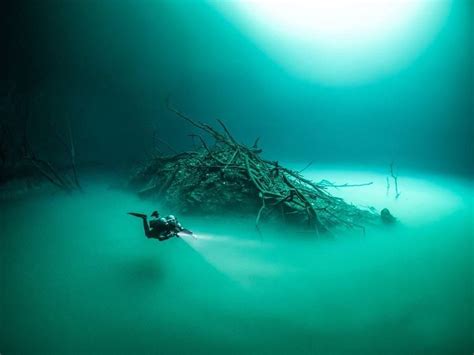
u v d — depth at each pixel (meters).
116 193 15.42
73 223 11.37
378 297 7.42
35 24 26.16
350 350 5.70
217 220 10.02
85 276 7.72
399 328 6.34
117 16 30.52
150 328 6.11
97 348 5.55
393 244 10.67
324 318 6.62
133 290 7.08
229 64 42.34
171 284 7.18
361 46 46.19
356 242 9.98
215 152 12.99
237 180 11.05
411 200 18.59
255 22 41.47
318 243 9.26
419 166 36.19
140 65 32.88
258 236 9.41
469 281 8.22
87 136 25.22
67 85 26.52
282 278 7.93
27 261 8.55
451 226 13.09
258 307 6.82
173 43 35.81
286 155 43.84
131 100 30.36
